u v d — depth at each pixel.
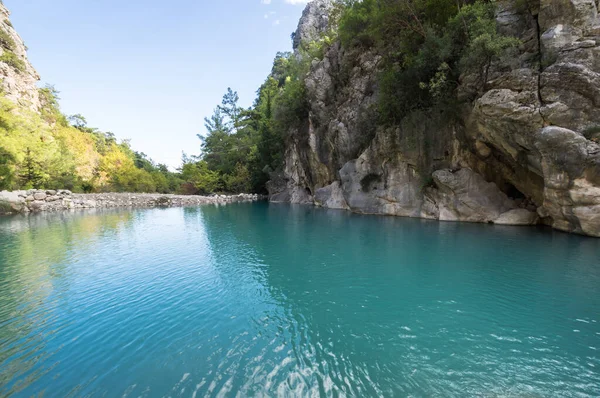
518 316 7.02
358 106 29.05
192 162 71.88
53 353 5.99
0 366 5.58
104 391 4.86
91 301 8.59
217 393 4.76
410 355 5.65
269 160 53.53
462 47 17.22
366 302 8.08
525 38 15.61
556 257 11.09
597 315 6.96
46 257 13.52
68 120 72.31
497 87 15.36
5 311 7.99
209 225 22.58
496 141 16.52
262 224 22.45
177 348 6.10
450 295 8.33
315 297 8.53
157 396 4.74
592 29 13.40
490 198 19.17
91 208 37.12
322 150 36.53
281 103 43.44
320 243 15.24
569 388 4.68
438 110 19.98
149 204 41.34
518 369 5.16
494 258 11.32
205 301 8.46
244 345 6.16
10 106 39.19
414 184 23.23
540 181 16.66
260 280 10.09
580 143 12.51
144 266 12.01
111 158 60.53
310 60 41.94
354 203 28.12
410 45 21.17
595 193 12.67
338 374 5.16
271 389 4.83
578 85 12.78
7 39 55.41
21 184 36.94
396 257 12.12
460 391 4.66
